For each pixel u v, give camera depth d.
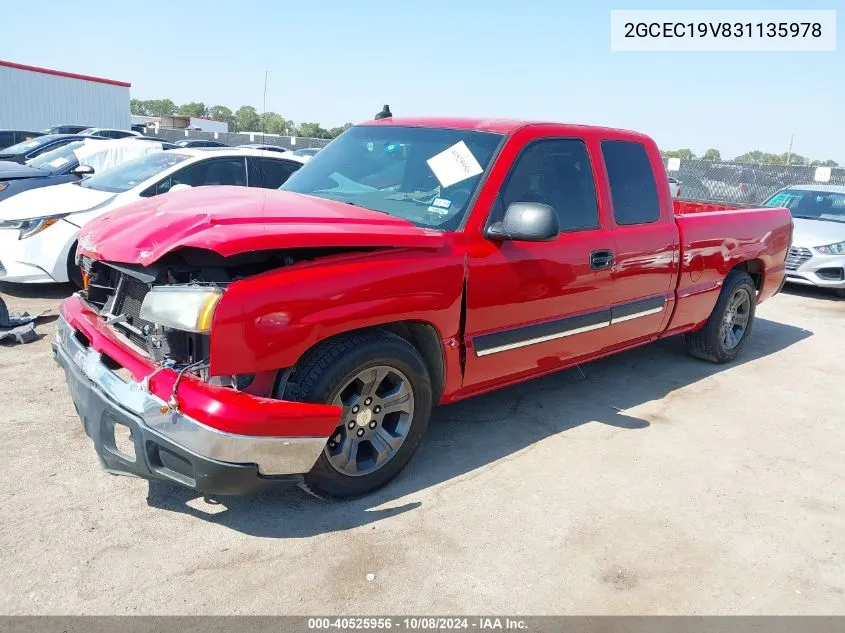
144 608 2.63
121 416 2.93
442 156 4.04
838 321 8.34
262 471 2.89
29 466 3.59
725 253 5.64
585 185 4.42
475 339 3.79
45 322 6.16
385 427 3.58
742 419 4.95
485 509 3.49
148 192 7.18
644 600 2.90
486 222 3.76
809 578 3.12
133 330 3.19
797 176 17.73
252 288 2.84
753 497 3.82
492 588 2.89
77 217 6.84
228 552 3.01
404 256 3.37
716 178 18.48
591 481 3.86
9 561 2.84
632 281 4.75
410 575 2.93
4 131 22.72
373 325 3.30
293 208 3.39
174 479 2.91
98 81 29.56
